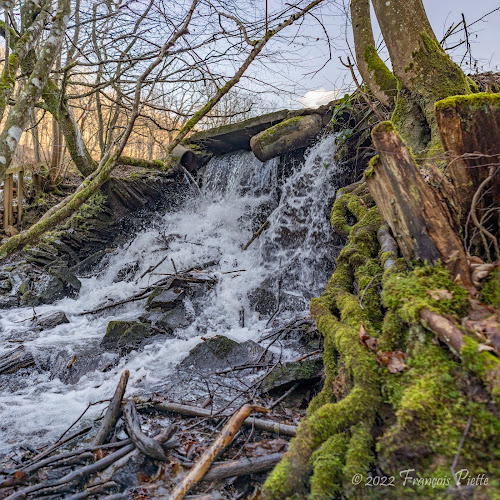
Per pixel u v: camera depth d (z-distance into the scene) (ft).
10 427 10.23
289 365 11.68
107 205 30.94
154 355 15.06
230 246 26.12
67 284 25.26
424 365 6.31
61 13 15.46
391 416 6.26
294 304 18.65
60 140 40.60
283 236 22.85
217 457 7.70
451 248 7.47
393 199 8.11
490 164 7.50
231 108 32.50
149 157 58.39
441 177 8.18
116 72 20.62
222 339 14.11
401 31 13.98
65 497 7.13
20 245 17.65
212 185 32.30
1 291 24.80
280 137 23.80
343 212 16.76
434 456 5.26
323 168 22.27
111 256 29.40
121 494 7.02
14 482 7.43
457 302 6.72
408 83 14.24
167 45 14.38
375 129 8.02
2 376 13.97
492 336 5.88
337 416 6.48
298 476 6.15
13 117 14.17
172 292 19.31
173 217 31.58
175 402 10.50
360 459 5.82
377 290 9.52
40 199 38.09
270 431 8.62
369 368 6.88
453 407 5.53
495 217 8.09
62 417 10.77
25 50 15.74
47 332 18.69
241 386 11.85
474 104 7.59
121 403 9.41
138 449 7.94
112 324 16.92
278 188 26.50
